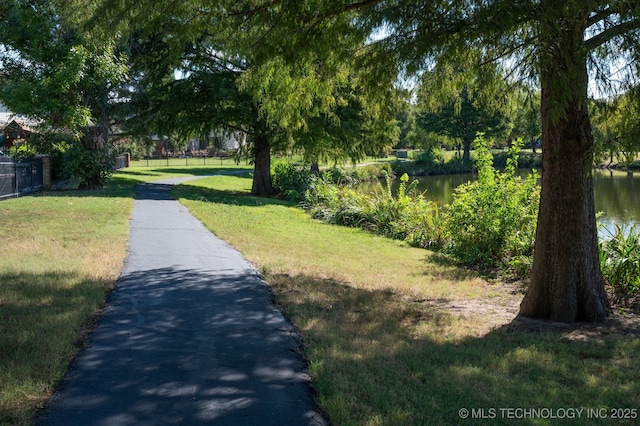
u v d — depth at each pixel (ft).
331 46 27.58
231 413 13.93
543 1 18.98
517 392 16.15
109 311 22.99
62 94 33.76
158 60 90.68
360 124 92.68
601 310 26.50
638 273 34.19
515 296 33.40
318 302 26.32
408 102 29.76
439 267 43.88
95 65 33.32
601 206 79.77
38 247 35.76
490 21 20.53
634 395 16.49
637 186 108.68
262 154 106.42
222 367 17.07
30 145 68.74
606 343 22.29
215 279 29.76
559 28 18.92
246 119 94.79
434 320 24.89
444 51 22.95
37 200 65.41
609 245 38.01
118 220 50.80
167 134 101.45
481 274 42.09
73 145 85.81
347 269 38.55
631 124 20.80
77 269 29.94
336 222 70.28
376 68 25.85
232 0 27.02
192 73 93.45
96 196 74.95
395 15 23.70
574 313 26.50
